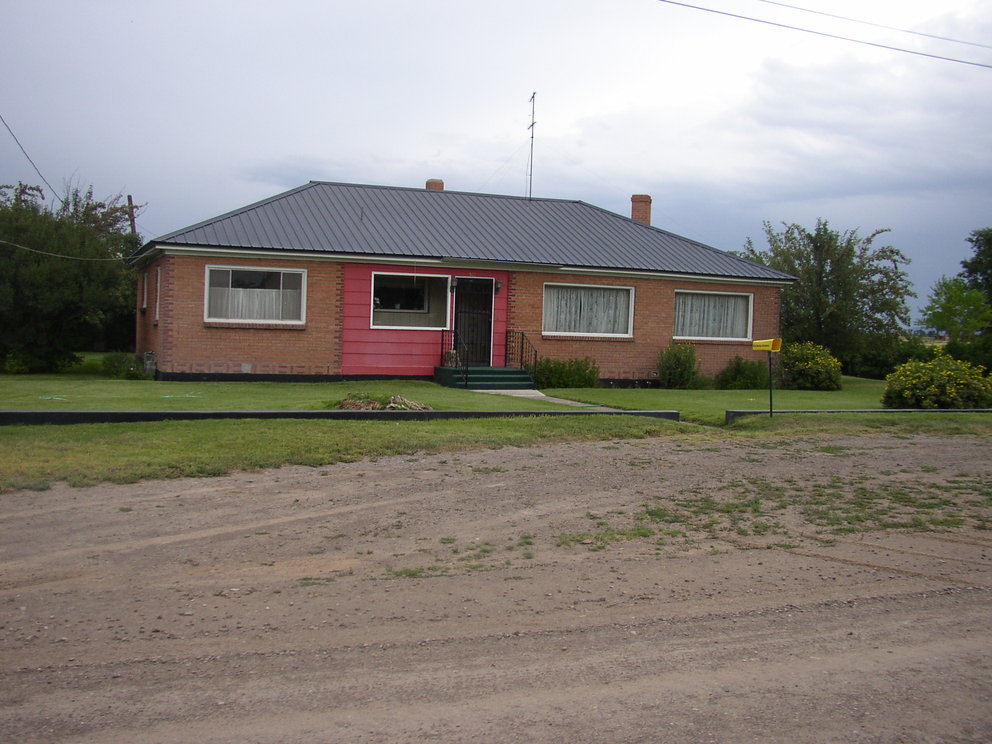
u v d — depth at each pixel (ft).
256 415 43.16
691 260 82.69
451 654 16.80
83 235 83.87
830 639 18.02
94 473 31.63
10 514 26.81
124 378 70.49
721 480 34.42
